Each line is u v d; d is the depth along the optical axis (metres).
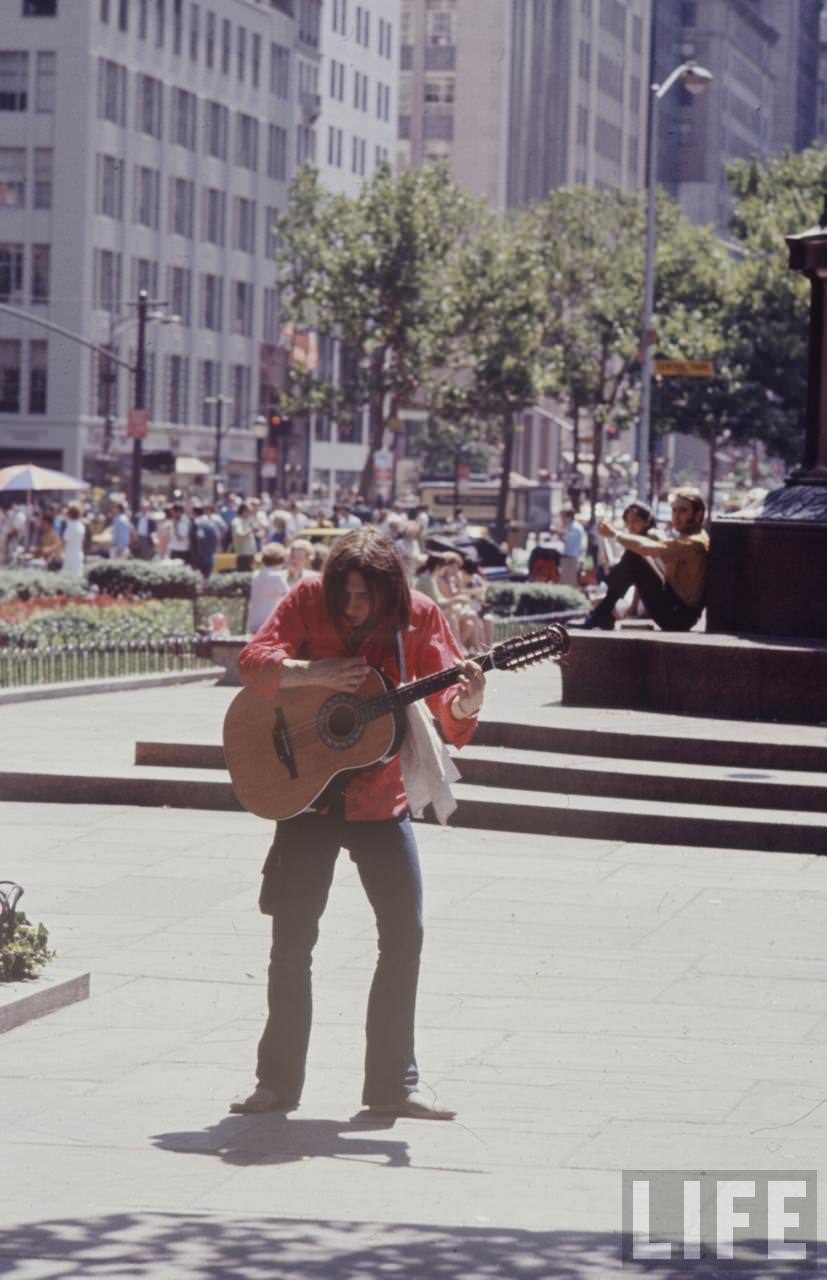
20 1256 6.26
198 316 106.75
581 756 16.28
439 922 11.99
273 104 115.19
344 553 7.90
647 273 65.94
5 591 35.50
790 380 84.31
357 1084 8.60
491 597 40.03
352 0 133.75
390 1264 6.21
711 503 87.62
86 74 94.31
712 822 14.61
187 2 103.75
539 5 166.12
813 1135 7.85
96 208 96.00
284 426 87.50
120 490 97.19
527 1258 6.28
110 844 14.62
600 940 11.55
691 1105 8.27
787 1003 10.12
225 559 51.38
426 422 124.31
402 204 82.00
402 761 8.03
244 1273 6.11
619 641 17.94
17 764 17.31
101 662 27.19
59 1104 8.25
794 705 17.17
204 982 10.48
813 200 86.25
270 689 7.87
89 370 96.12
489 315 85.06
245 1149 7.62
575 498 91.38
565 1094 8.44
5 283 95.69
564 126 173.88
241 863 13.90
